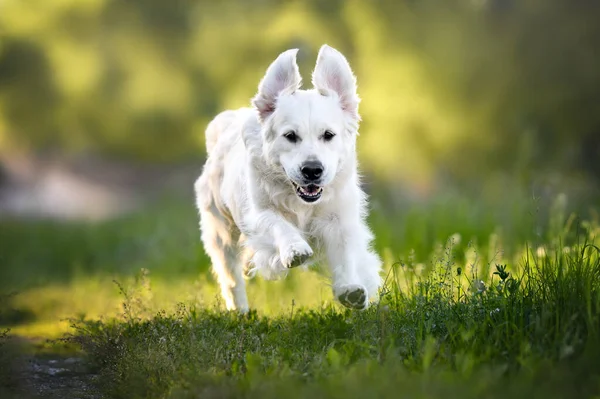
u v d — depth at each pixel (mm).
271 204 7984
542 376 5531
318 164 7434
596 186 18047
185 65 30031
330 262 7934
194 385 6145
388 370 5766
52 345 9000
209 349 6875
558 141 23641
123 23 30469
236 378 6266
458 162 24750
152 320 8086
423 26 25328
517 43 24625
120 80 30219
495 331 6375
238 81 27344
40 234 22484
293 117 7625
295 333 7355
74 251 19750
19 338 9305
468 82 24703
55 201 34906
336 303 8641
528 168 19938
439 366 5941
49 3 29703
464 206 14094
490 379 5469
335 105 7781
